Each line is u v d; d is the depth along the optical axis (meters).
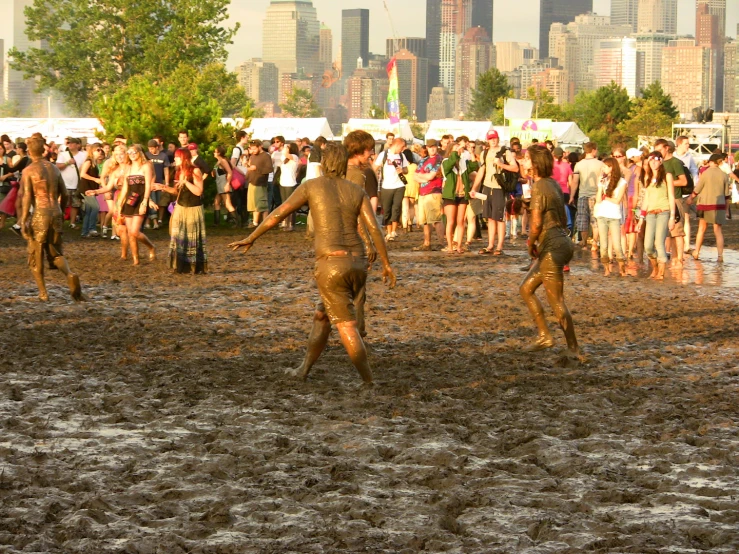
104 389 8.41
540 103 108.75
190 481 5.95
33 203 13.69
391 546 4.96
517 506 5.57
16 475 6.02
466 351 10.37
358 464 6.33
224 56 100.69
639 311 13.32
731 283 16.59
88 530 5.13
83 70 105.44
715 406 7.96
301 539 5.00
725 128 63.38
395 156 24.06
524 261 19.69
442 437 6.99
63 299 14.01
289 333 11.37
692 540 5.05
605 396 8.32
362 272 8.69
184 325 11.87
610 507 5.57
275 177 27.73
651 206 17.20
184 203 17.17
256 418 7.46
